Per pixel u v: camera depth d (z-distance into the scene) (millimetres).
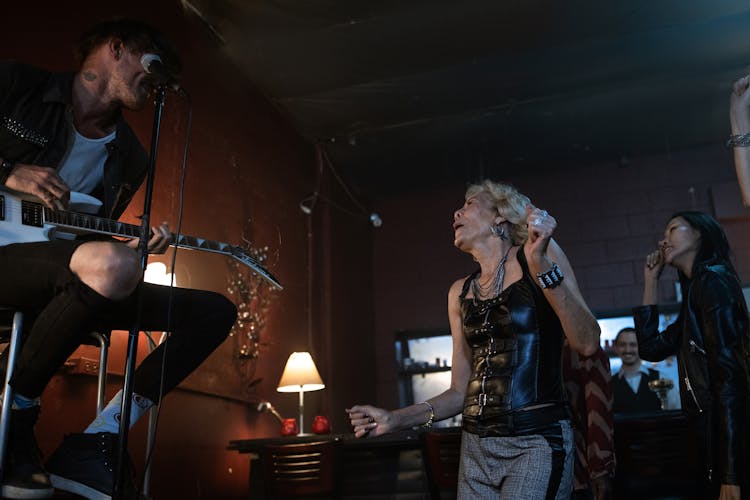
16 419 1659
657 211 7438
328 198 7031
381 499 3697
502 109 6309
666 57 5555
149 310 1956
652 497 3361
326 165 7090
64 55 3562
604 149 7367
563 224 7695
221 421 4586
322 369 6363
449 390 2156
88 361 3266
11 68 1996
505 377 1852
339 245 7148
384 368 7773
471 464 1890
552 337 1889
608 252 7492
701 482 2340
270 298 5500
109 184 2148
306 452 3576
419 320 7848
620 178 7629
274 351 5469
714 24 5090
